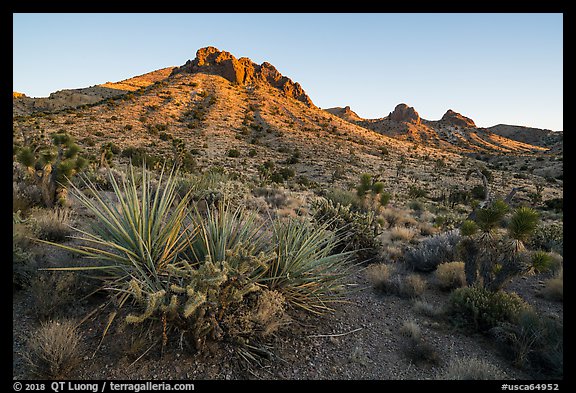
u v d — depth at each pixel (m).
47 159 7.79
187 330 3.33
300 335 4.07
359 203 11.91
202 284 3.09
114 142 57.47
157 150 54.38
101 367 3.09
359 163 66.88
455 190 37.44
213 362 3.32
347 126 122.00
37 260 4.45
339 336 4.21
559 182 57.69
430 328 4.61
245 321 3.57
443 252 7.01
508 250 5.05
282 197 14.11
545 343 3.99
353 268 6.73
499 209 5.15
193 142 69.38
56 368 2.91
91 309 3.80
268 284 4.27
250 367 3.36
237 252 3.44
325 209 7.98
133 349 3.24
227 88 131.12
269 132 91.75
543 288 6.23
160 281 3.72
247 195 11.96
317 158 69.75
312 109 143.88
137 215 4.21
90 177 11.16
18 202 6.72
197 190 9.89
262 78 161.75
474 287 5.08
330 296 4.99
